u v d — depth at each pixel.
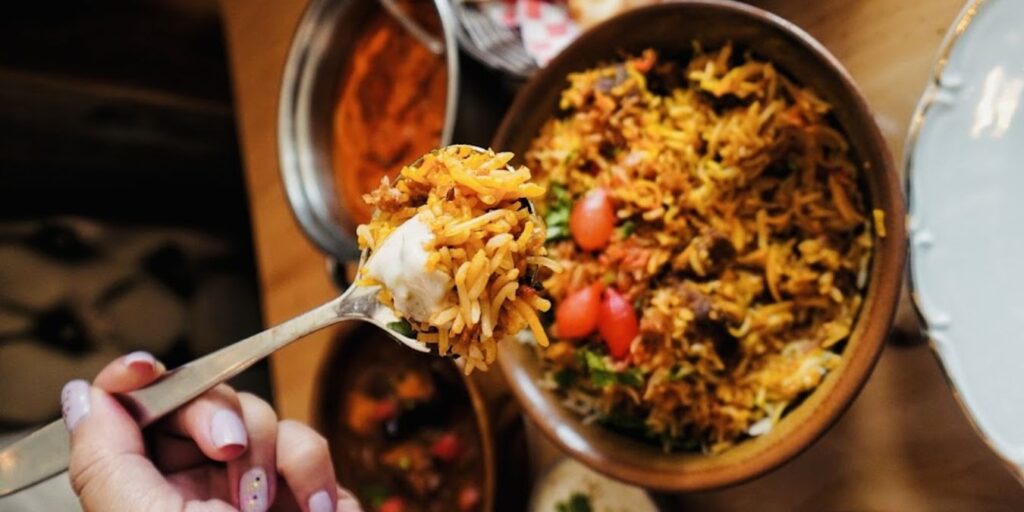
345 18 0.61
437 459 0.56
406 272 0.35
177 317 0.79
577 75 0.47
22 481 0.39
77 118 0.75
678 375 0.44
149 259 0.80
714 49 0.45
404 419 0.56
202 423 0.40
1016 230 0.38
